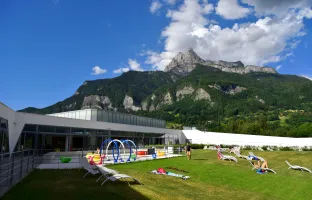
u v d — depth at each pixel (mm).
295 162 22672
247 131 65125
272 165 20672
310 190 12758
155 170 16078
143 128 44531
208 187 12484
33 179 11633
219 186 12867
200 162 20625
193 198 10156
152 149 28141
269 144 48344
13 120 23000
